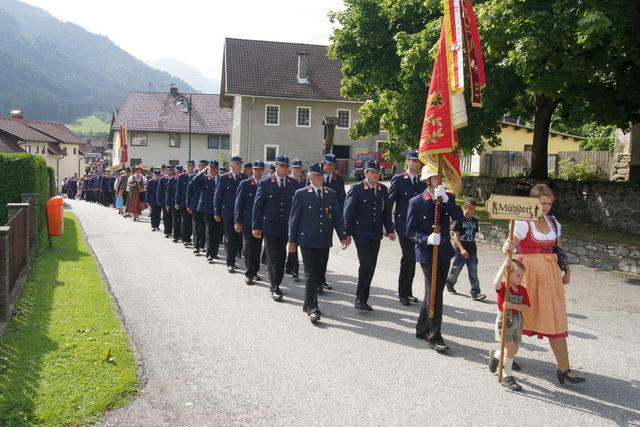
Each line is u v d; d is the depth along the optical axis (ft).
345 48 64.13
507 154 81.25
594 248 39.45
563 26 37.19
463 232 29.78
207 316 25.30
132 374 17.88
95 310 24.56
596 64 40.60
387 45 62.64
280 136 141.38
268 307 27.20
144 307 26.48
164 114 186.50
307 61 146.20
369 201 27.07
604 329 25.04
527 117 65.51
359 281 27.02
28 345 19.51
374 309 27.35
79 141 226.58
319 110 142.51
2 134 163.94
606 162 66.90
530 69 38.45
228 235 36.01
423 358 20.61
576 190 50.34
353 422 15.56
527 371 19.66
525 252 18.48
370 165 27.25
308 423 15.46
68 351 19.26
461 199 67.92
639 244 37.55
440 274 21.83
